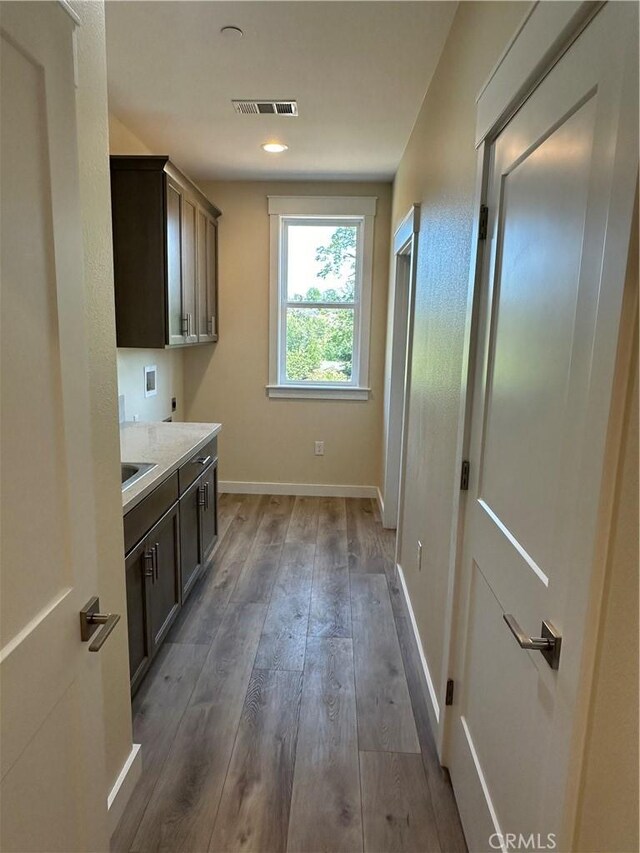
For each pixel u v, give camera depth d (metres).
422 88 2.46
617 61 0.75
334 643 2.49
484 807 1.34
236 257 4.32
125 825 1.54
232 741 1.87
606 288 0.76
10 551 0.77
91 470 1.03
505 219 1.30
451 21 1.91
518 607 1.14
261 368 4.50
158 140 3.22
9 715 0.77
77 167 0.95
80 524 0.98
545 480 1.01
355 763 1.79
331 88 2.47
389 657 2.39
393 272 3.80
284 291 4.47
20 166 0.77
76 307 0.95
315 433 4.59
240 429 4.60
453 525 1.69
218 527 3.83
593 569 0.78
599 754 0.77
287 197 4.20
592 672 0.79
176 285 3.11
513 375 1.22
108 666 1.49
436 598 1.99
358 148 3.32
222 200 4.24
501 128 1.33
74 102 0.94
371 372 4.47
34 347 0.82
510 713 1.19
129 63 2.26
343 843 1.51
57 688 0.91
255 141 3.23
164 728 1.93
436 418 2.08
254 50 2.15
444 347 1.96
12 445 0.77
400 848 1.50
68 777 0.98
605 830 0.75
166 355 4.07
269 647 2.45
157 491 2.17
